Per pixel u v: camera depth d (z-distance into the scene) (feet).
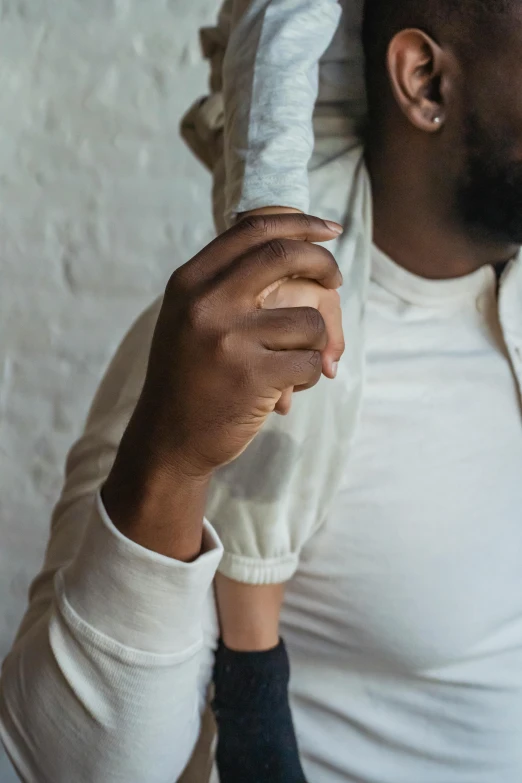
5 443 4.03
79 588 1.43
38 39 3.73
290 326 1.20
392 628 1.91
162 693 1.45
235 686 1.78
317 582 1.94
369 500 1.88
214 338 1.19
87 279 3.89
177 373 1.22
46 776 1.52
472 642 1.94
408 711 2.02
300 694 2.04
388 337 1.98
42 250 3.90
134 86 3.73
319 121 2.02
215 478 1.74
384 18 1.80
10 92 3.77
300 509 1.76
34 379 3.99
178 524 1.37
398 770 2.04
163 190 3.80
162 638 1.42
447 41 1.68
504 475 2.00
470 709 2.02
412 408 1.95
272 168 1.64
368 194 1.93
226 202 1.74
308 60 1.76
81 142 3.80
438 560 1.90
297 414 1.72
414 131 1.79
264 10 1.79
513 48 1.60
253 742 1.74
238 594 1.78
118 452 1.42
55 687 1.45
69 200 3.85
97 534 1.40
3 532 4.08
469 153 1.73
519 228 1.79
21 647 1.61
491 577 1.95
